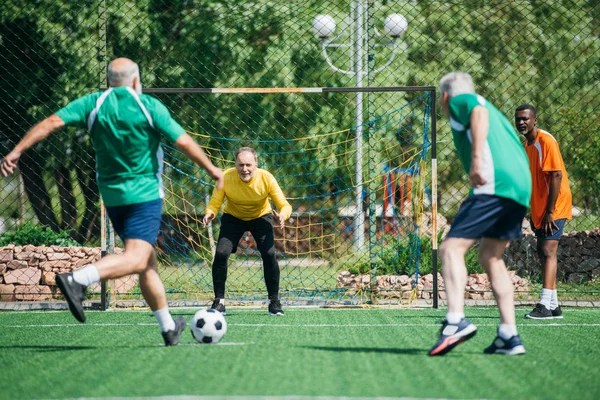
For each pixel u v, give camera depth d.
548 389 6.94
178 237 23.14
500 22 28.53
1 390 6.88
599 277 19.95
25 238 19.98
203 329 9.97
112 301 17.09
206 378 7.27
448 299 8.73
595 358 8.88
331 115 27.33
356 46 21.58
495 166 8.53
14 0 25.73
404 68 27.33
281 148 27.00
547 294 14.16
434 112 16.39
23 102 26.19
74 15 25.98
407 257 18.73
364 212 21.28
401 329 12.05
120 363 8.28
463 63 27.50
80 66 26.06
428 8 28.27
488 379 7.36
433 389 6.81
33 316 14.87
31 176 28.19
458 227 8.63
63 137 26.73
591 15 28.94
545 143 13.99
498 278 8.98
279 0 28.33
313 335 11.14
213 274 14.65
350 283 18.62
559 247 20.80
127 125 8.88
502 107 28.09
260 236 14.71
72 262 18.47
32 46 26.17
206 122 26.58
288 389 6.70
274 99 27.11
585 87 28.61
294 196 27.34
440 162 28.14
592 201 26.14
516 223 8.70
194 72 26.86
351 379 7.23
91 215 29.20
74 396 6.52
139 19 26.72
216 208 14.46
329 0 28.25
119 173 9.00
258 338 10.73
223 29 27.39
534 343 10.34
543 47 28.58
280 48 27.55
